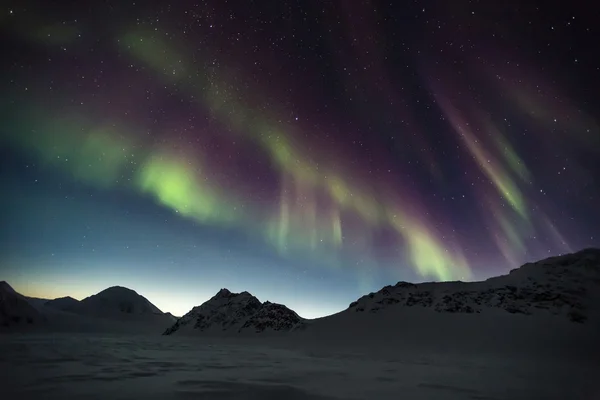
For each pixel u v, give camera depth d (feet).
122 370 75.92
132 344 201.77
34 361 89.51
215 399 47.14
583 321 227.61
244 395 50.60
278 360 122.52
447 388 63.62
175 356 122.72
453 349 213.25
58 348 140.97
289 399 48.96
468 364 129.39
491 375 90.79
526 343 207.82
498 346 208.74
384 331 267.80
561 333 215.31
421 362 132.98
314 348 233.55
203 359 114.62
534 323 233.14
